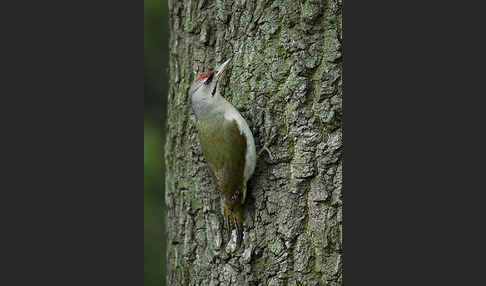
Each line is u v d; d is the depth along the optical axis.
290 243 9.45
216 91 9.91
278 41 9.52
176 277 11.16
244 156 9.56
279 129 9.54
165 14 15.84
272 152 9.59
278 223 9.56
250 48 9.80
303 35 9.34
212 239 10.37
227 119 9.68
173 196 11.23
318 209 9.27
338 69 9.16
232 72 10.11
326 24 9.24
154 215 14.41
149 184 14.63
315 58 9.30
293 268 9.45
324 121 9.23
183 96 10.88
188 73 10.77
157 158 14.87
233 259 10.04
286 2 9.45
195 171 10.69
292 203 9.44
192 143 10.73
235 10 10.01
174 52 11.16
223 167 9.69
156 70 15.43
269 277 9.66
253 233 9.84
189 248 10.77
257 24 9.71
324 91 9.23
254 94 9.76
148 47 15.52
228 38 10.16
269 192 9.67
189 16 10.70
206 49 10.48
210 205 10.45
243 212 9.95
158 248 14.23
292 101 9.41
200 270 10.58
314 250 9.32
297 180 9.38
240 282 9.96
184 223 10.88
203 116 9.97
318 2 9.25
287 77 9.45
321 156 9.24
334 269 9.16
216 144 9.73
